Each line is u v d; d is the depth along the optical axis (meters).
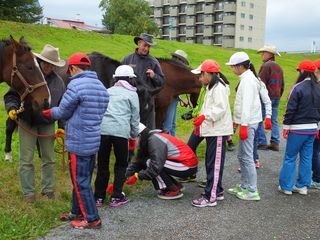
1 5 34.78
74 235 3.96
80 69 3.98
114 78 4.82
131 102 4.63
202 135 4.84
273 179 6.08
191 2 80.88
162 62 7.18
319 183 5.71
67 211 4.48
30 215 4.33
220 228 4.25
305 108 5.13
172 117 7.39
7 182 5.40
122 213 4.55
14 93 4.67
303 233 4.20
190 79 7.20
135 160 5.33
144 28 58.91
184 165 5.02
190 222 4.37
